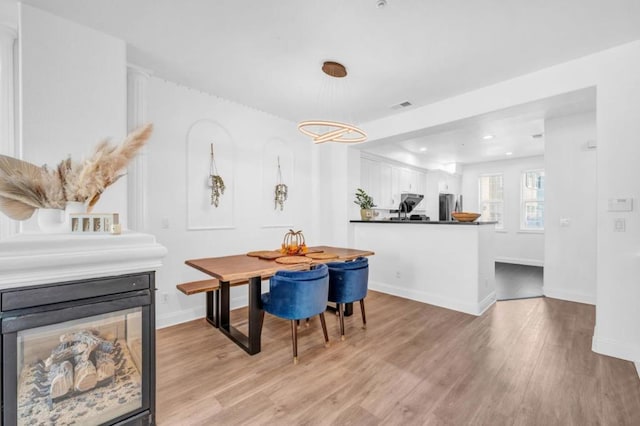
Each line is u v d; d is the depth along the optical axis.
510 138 5.23
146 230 2.81
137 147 1.65
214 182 3.38
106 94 2.26
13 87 2.05
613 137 2.37
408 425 1.58
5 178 1.33
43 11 2.01
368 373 2.10
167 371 2.13
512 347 2.52
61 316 1.18
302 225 4.50
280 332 2.85
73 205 1.49
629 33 2.20
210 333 2.84
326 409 1.72
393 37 2.28
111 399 1.36
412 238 4.03
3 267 1.04
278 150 4.16
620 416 1.64
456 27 2.15
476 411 1.70
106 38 2.27
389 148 5.73
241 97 3.49
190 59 2.65
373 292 4.38
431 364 2.23
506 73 2.84
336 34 2.26
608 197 2.39
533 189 6.95
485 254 3.61
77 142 2.13
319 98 3.50
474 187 7.85
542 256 6.68
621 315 2.32
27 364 1.16
